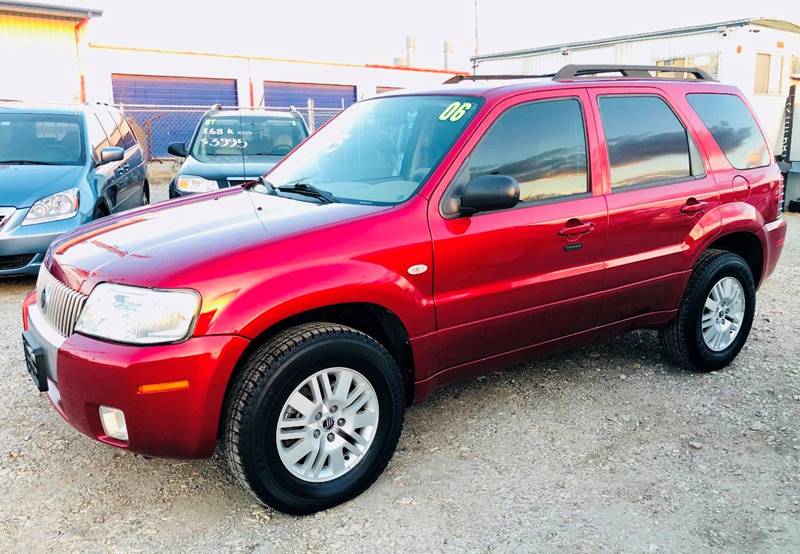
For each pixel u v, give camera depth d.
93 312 2.73
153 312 2.62
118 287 2.72
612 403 3.99
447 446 3.51
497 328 3.44
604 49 15.71
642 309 4.05
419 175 3.32
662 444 3.51
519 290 3.44
